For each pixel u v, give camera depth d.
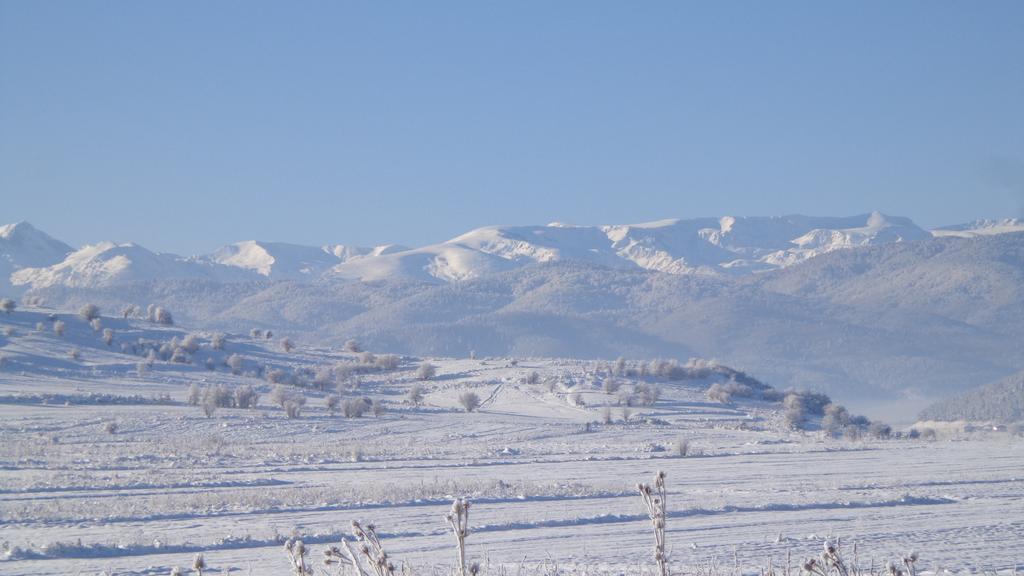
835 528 32.06
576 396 134.50
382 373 171.62
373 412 109.88
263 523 32.66
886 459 68.62
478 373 166.00
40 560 25.67
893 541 29.14
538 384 151.00
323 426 96.88
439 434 94.94
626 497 41.50
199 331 195.38
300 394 131.00
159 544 27.58
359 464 60.84
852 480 50.84
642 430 103.50
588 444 86.56
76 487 44.34
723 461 65.81
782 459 68.19
